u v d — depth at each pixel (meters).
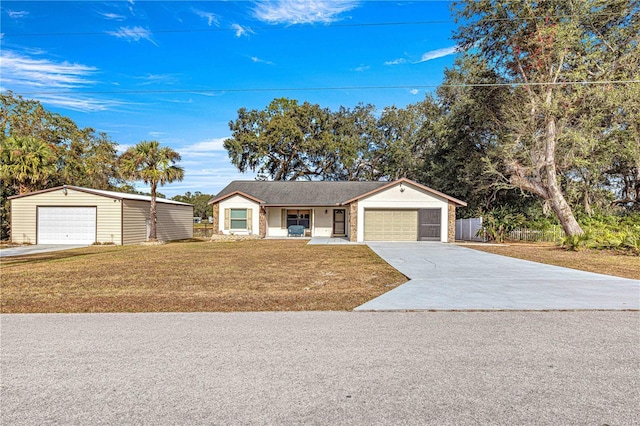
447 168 29.78
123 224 22.95
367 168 43.88
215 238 25.05
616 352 4.41
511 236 23.86
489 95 23.44
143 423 2.89
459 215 30.14
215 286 8.62
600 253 15.67
